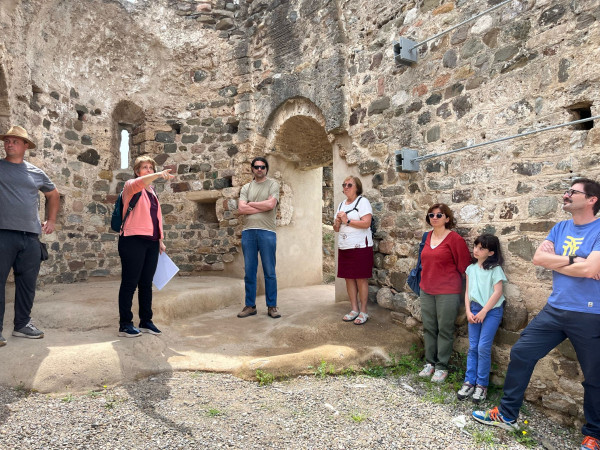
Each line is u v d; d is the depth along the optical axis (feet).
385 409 8.92
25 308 10.72
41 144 16.94
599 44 8.64
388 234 13.97
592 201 7.64
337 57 15.97
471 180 11.20
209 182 21.13
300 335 12.41
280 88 18.85
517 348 8.25
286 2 18.70
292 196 21.83
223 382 9.92
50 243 17.57
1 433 7.09
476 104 11.16
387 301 13.66
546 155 9.51
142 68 21.42
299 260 22.27
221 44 21.16
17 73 15.24
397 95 13.69
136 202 10.93
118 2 19.80
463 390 9.68
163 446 6.98
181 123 21.70
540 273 9.47
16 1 14.71
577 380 8.74
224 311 16.29
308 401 9.08
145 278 11.68
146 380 9.78
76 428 7.42
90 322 12.39
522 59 10.11
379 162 14.38
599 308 7.41
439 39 12.28
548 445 7.95
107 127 20.66
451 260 10.92
